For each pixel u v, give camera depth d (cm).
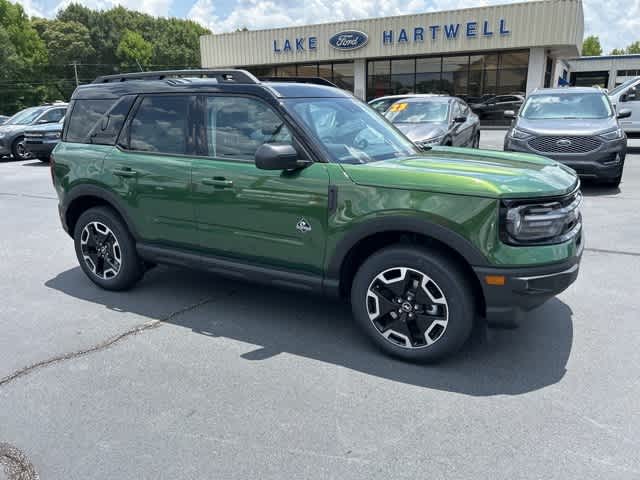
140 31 9556
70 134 472
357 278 336
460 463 238
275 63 2986
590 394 292
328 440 257
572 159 819
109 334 382
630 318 391
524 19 2397
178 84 404
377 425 268
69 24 7994
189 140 394
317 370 326
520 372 318
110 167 431
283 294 460
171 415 280
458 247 295
